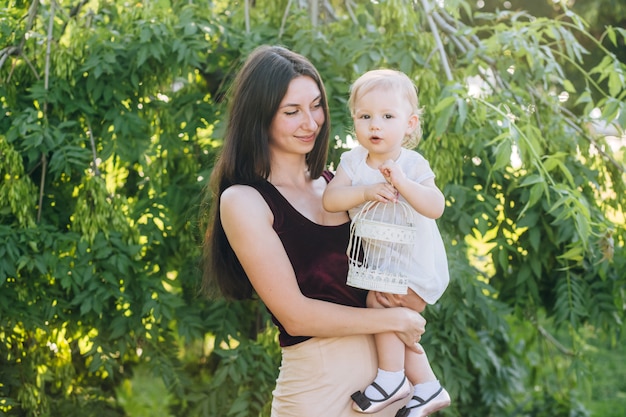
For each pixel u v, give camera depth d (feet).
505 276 13.44
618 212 13.02
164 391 17.25
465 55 12.92
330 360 7.51
